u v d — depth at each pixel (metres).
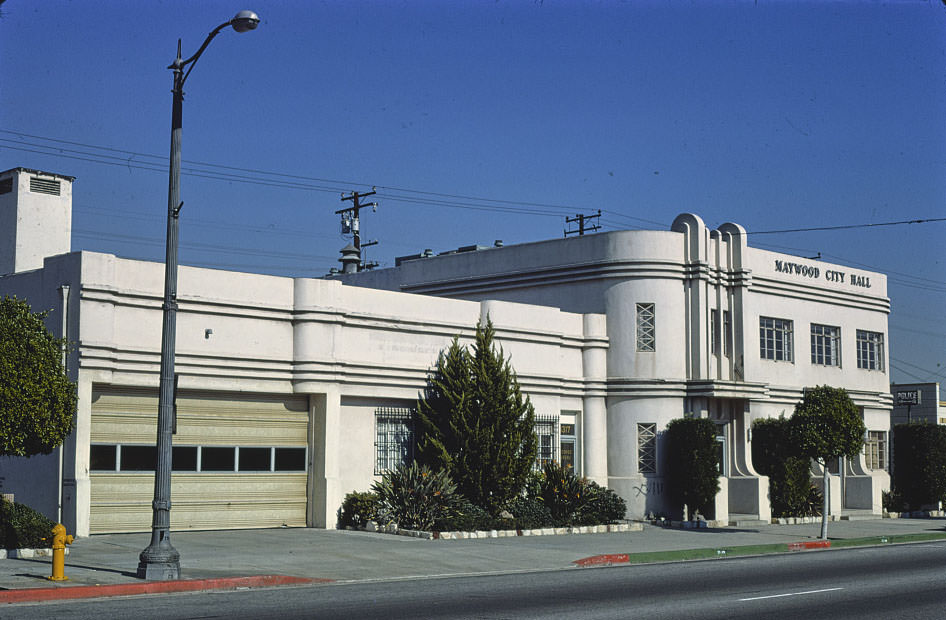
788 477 35.44
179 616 13.45
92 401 23.64
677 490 33.16
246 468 26.12
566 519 29.47
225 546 22.52
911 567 21.86
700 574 20.14
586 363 34.00
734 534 30.16
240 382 25.73
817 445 28.41
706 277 34.59
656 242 34.16
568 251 35.31
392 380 28.41
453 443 28.70
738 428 35.59
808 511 36.41
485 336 29.31
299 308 26.77
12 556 19.22
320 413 27.09
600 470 33.69
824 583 18.55
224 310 25.53
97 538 22.81
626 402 33.78
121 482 24.03
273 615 13.66
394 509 26.53
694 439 32.81
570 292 35.25
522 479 28.86
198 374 25.02
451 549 23.59
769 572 20.62
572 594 16.56
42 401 18.31
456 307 30.45
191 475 25.17
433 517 26.47
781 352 38.84
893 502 40.84
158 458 17.27
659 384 33.62
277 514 26.61
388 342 28.64
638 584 18.17
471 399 28.70
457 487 27.58
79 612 13.71
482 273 37.47
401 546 23.72
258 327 26.19
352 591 16.81
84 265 23.20
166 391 17.36
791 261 39.19
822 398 28.81
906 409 50.28
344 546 23.19
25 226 28.77
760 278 37.53
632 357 33.84
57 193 29.47
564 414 33.50
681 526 32.25
